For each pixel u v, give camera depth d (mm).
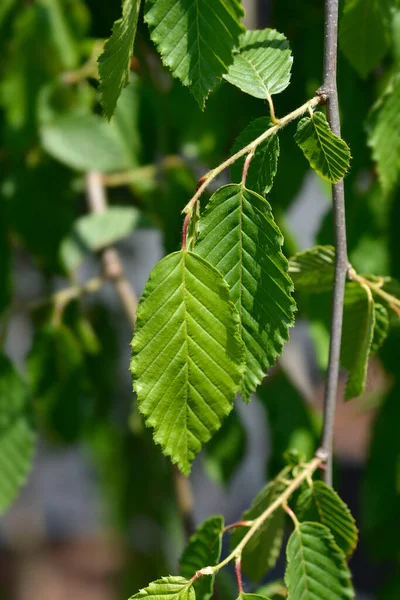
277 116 1199
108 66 865
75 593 3168
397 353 1239
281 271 865
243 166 880
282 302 867
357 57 1002
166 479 1549
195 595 898
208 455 1312
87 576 3240
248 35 899
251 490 2232
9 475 1219
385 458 1268
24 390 1238
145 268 1757
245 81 885
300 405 1304
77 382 1354
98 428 1520
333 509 923
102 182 1403
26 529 3230
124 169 1355
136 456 1537
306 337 1543
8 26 1308
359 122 1143
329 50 889
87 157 1300
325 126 876
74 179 1412
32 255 1385
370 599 2104
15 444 1225
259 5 1281
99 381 1515
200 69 856
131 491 1552
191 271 861
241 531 951
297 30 1212
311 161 884
